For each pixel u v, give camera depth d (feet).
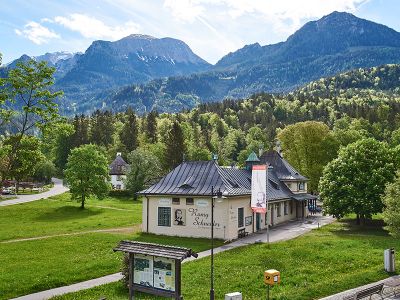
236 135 653.30
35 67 98.58
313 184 271.08
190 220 148.77
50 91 102.63
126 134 537.65
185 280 85.97
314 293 73.77
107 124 591.78
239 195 147.43
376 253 109.91
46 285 84.33
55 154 526.16
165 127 629.10
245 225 154.61
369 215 163.12
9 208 236.84
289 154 285.43
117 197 331.16
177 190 152.46
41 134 107.96
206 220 145.59
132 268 62.64
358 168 165.99
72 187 244.01
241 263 100.83
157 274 60.03
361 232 158.51
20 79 96.73
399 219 94.58
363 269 94.32
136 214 221.05
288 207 205.36
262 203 124.47
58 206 249.14
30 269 94.89
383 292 75.20
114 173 426.92
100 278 91.09
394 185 100.89
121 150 513.04
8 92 96.43
